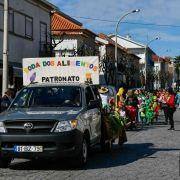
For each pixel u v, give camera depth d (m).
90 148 13.09
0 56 30.31
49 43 39.03
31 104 12.61
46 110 11.88
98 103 13.17
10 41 32.09
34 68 17.97
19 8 33.69
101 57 56.19
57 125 11.12
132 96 23.42
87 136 12.24
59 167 11.89
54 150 11.02
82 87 12.98
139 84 85.94
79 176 10.52
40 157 11.12
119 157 13.58
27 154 11.12
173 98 23.59
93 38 58.84
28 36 35.50
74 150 11.20
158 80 118.25
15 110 12.09
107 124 14.27
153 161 12.71
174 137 19.47
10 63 31.59
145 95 31.89
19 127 11.18
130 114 23.00
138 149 15.45
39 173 11.01
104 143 14.33
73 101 12.54
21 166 12.16
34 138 11.02
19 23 33.72
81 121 11.64
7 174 10.91
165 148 15.65
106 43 70.25
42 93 12.84
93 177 10.37
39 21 37.75
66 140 11.05
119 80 66.56
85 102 12.58
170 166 11.82
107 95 21.50
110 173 10.86
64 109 12.00
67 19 55.12
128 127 22.64
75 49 48.53
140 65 113.25
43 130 11.11
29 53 35.53
